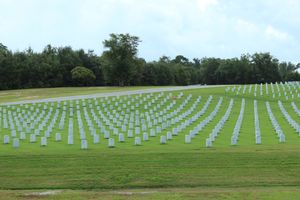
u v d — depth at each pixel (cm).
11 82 11081
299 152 2319
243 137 3152
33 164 2106
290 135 3272
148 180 1888
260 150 2422
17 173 1984
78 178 1912
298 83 7938
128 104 5444
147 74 12725
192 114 4669
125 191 1766
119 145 2773
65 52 12512
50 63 11794
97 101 5747
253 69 13950
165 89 7694
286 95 6281
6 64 11019
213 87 7881
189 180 1886
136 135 3328
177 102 5609
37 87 11344
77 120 4394
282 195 1659
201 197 1641
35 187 1825
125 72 11231
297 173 1958
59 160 2170
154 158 2195
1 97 7406
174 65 14050
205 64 14750
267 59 13912
